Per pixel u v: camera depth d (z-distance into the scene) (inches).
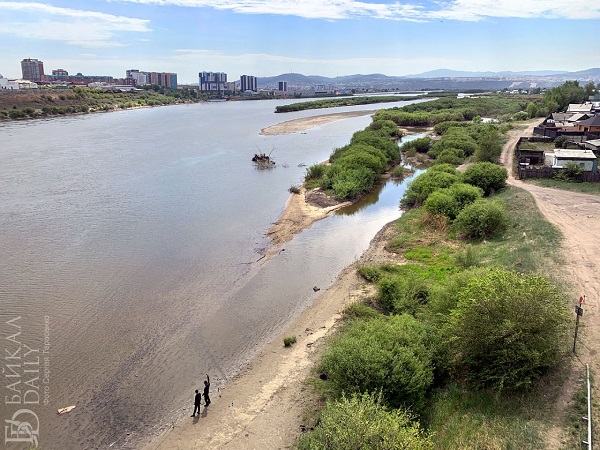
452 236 1556.3
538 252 1248.8
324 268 1408.7
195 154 3356.3
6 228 1732.3
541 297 756.0
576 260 1161.4
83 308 1162.0
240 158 3221.0
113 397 855.1
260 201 2142.0
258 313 1146.7
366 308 1090.1
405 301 1061.1
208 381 834.8
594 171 2142.0
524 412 678.5
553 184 2041.1
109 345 1011.9
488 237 1492.4
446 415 720.3
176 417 803.4
